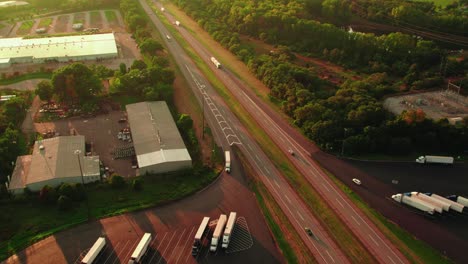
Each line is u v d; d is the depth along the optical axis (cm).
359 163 17938
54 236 13662
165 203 15288
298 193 16025
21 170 16338
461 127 19112
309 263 12912
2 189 15275
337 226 14450
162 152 17375
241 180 16675
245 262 12862
